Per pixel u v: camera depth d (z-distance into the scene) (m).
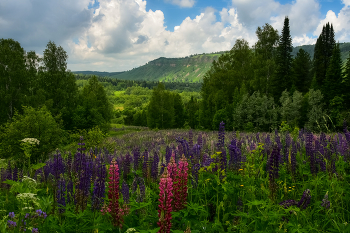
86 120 40.22
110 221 4.20
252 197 4.76
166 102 63.06
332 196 4.60
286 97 41.59
